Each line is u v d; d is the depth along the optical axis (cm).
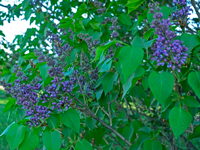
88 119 186
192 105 124
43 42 359
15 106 191
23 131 133
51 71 139
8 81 248
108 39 253
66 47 180
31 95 144
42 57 160
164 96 100
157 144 156
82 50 202
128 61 103
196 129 132
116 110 358
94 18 250
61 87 152
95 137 199
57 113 152
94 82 193
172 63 111
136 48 105
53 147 134
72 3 332
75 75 170
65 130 162
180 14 144
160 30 112
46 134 139
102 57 144
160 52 111
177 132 109
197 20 327
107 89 156
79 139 173
